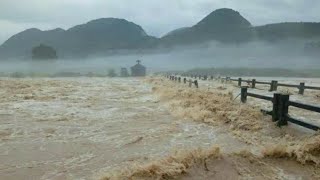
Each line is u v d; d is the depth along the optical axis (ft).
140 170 19.84
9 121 39.75
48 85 105.40
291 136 29.76
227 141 29.37
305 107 30.50
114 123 38.52
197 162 20.58
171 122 38.65
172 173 19.35
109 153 26.07
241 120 36.19
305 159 21.68
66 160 24.43
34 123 38.55
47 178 20.97
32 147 28.02
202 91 64.95
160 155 25.22
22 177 21.16
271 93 68.33
